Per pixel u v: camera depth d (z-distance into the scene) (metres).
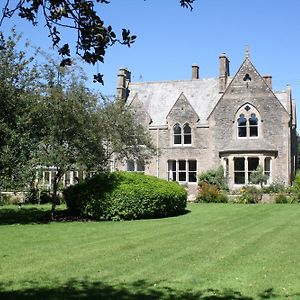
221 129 36.75
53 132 19.41
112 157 34.16
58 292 8.13
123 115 25.06
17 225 18.39
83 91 20.61
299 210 23.08
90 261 10.80
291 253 11.61
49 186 32.16
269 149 34.56
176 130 38.56
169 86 42.12
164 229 16.69
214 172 34.06
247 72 36.56
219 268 9.91
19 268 10.09
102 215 20.20
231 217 20.47
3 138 18.12
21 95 18.86
